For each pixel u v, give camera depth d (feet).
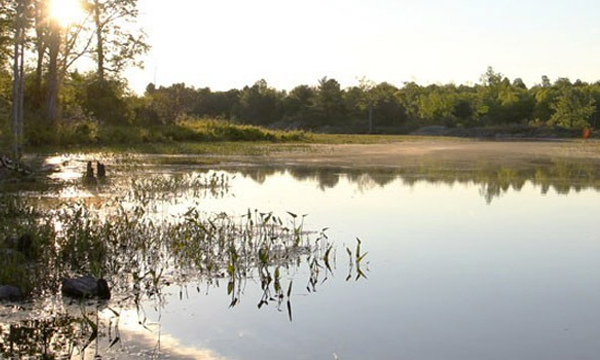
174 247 33.40
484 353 20.12
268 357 19.51
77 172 73.36
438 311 24.27
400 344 20.81
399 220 44.93
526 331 22.15
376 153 131.75
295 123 394.73
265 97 419.54
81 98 156.76
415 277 29.30
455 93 448.65
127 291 26.25
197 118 192.13
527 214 48.39
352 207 50.80
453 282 28.48
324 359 19.47
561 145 195.72
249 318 23.18
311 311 24.12
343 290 27.02
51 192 55.42
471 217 46.68
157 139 141.28
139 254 32.45
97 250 31.37
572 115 345.72
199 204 50.88
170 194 56.34
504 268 31.22
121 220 37.40
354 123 388.57
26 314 23.00
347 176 77.66
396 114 388.98
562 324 22.93
